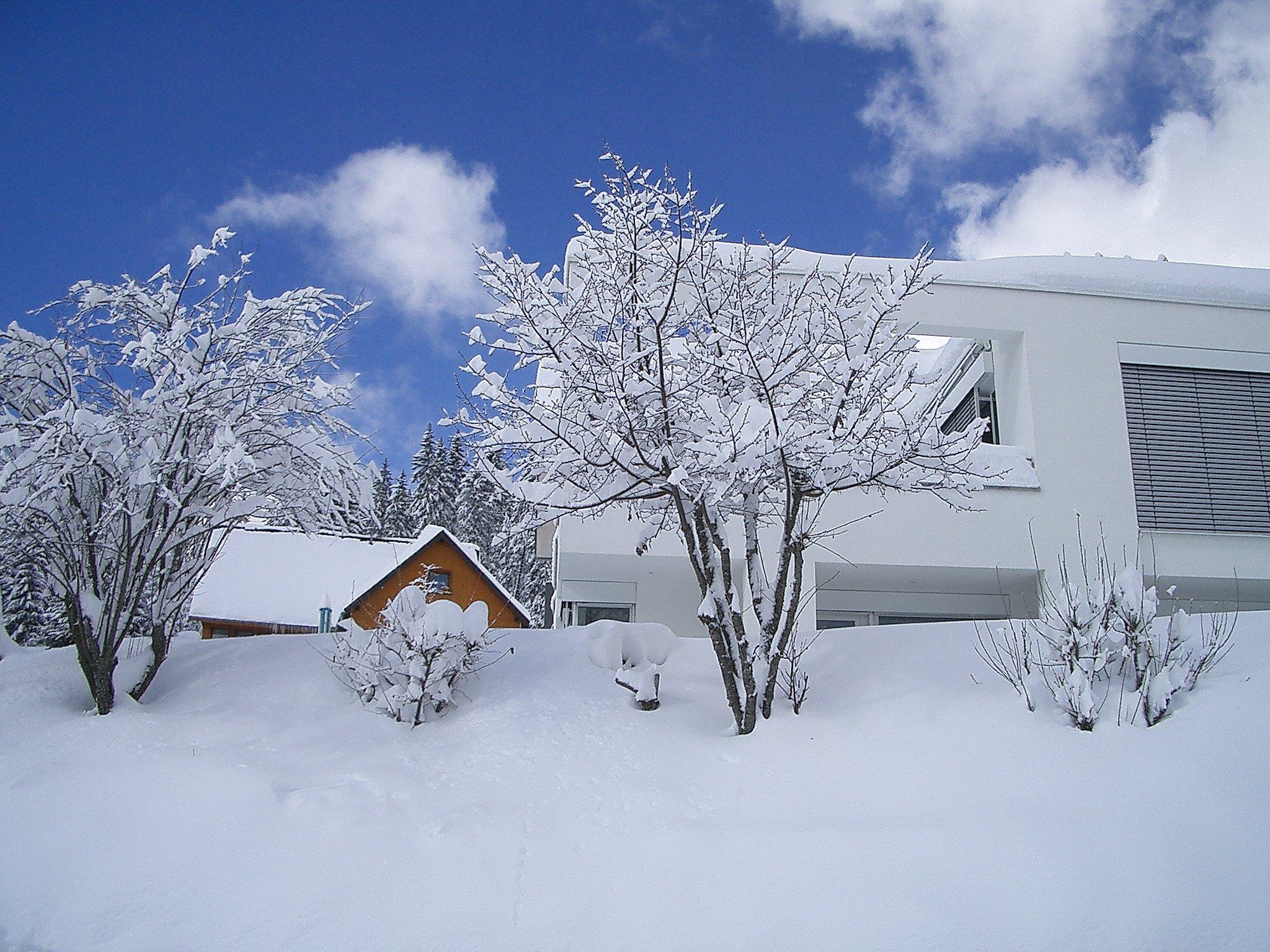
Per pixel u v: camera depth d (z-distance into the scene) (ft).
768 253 27.71
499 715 23.65
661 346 25.14
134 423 24.63
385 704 23.93
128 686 25.18
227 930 15.60
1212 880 15.19
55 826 18.19
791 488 24.45
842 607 50.98
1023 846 16.46
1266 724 18.19
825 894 15.88
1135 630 20.52
